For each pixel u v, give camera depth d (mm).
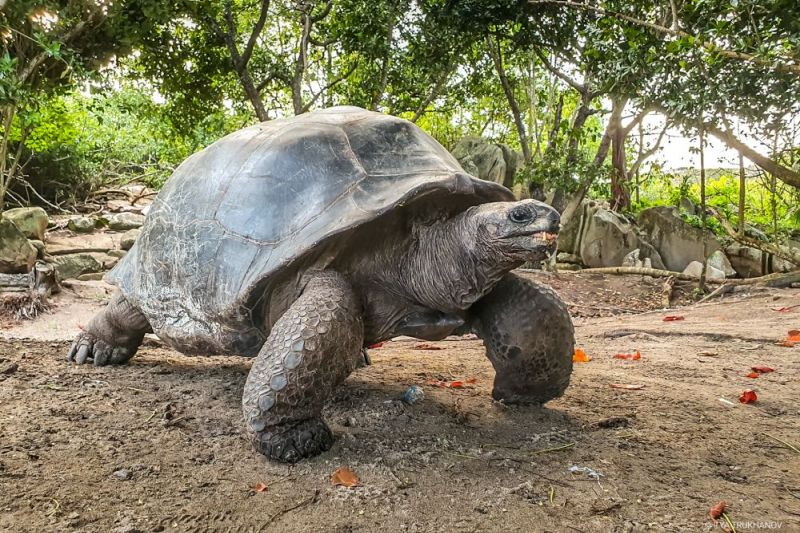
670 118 6531
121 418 3045
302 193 2854
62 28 8102
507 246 2604
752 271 12172
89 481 2293
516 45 11734
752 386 4109
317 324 2496
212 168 3301
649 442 2928
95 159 19094
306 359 2453
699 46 5465
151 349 5211
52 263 11375
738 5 5000
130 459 2529
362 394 3676
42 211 11766
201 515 2092
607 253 13148
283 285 2811
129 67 12062
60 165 16625
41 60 7867
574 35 10727
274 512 2141
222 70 12438
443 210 2955
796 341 5750
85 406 3199
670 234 12969
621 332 6664
